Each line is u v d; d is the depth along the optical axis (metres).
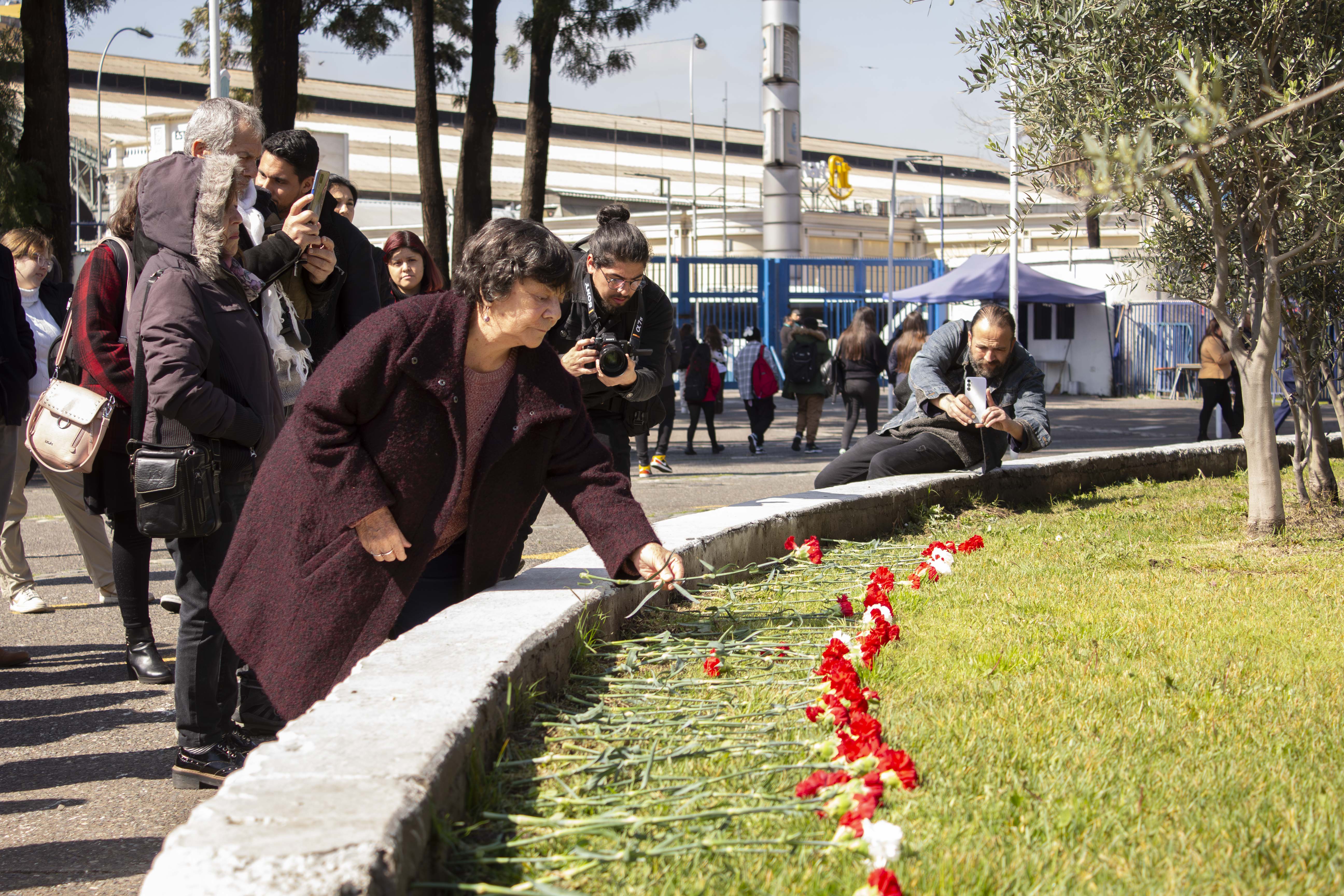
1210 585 4.98
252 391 3.74
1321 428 6.87
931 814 2.51
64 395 4.46
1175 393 28.66
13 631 5.82
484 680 2.83
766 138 30.61
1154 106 3.14
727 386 33.09
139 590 4.86
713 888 2.21
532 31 18.55
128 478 4.61
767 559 5.48
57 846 3.23
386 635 3.21
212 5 14.95
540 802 2.55
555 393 3.45
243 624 3.19
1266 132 4.82
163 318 3.52
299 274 4.24
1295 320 6.49
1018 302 26.44
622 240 4.74
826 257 44.03
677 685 3.37
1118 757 2.86
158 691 4.79
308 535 3.16
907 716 3.15
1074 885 2.22
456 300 3.22
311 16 19.44
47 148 14.33
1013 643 3.93
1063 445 16.53
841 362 14.95
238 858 1.85
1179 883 2.21
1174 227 6.07
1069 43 4.97
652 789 2.59
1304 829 2.48
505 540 3.59
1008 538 6.28
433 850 2.21
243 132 3.97
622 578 3.98
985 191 90.19
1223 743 2.98
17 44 14.20
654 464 13.08
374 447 3.18
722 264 30.55
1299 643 3.96
